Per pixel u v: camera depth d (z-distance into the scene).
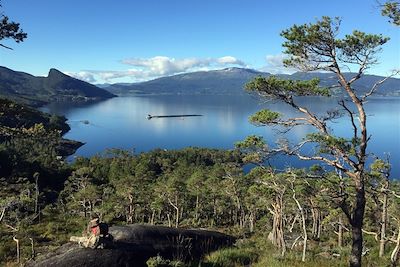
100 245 11.21
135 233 12.40
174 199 66.56
